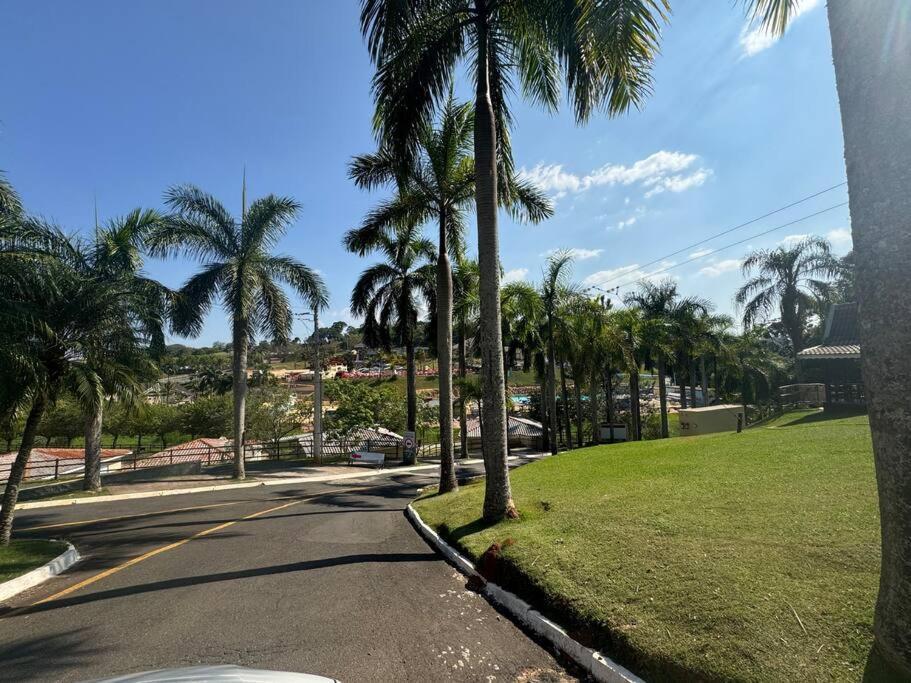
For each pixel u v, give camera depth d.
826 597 3.76
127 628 5.01
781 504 6.23
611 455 14.05
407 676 3.85
